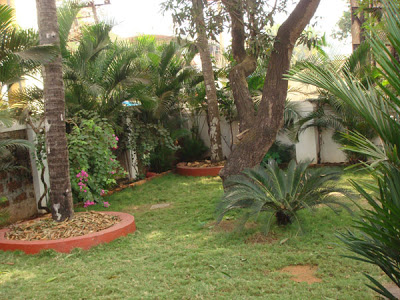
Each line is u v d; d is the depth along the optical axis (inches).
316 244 217.3
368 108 99.0
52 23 250.8
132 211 340.5
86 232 242.1
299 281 170.1
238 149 309.4
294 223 250.5
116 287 166.7
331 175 251.0
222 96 541.3
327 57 426.3
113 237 243.6
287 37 300.4
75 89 374.3
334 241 217.5
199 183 439.8
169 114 520.4
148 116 491.8
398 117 100.3
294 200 241.0
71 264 205.6
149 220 299.9
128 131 460.8
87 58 382.3
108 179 359.9
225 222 272.7
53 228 247.9
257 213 222.2
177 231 262.7
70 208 262.7
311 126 482.0
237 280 169.5
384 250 98.6
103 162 353.1
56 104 254.5
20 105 335.6
